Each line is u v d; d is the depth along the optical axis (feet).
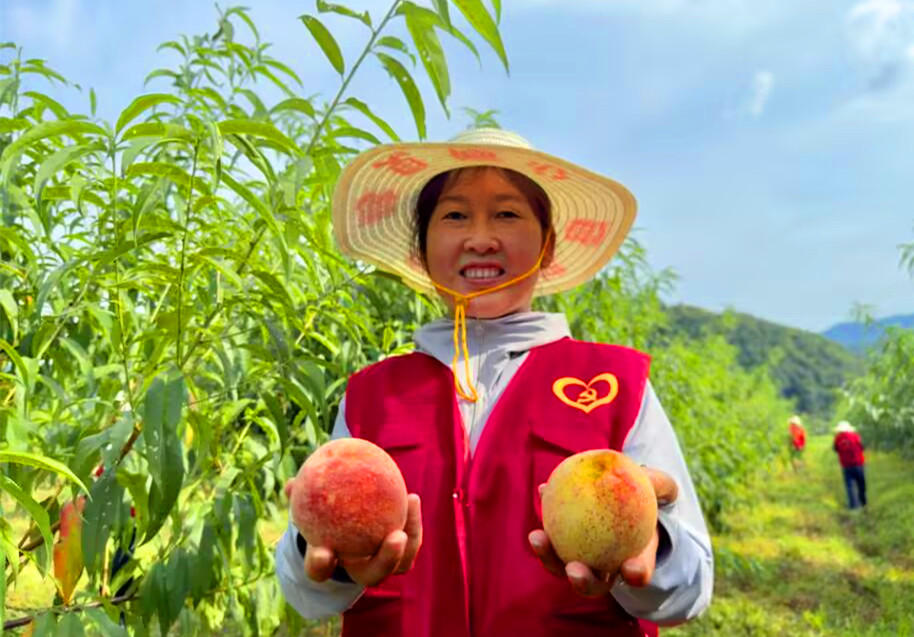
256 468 5.83
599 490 2.78
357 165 4.84
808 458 60.70
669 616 3.39
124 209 5.58
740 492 29.84
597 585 2.80
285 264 4.24
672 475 3.83
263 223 5.02
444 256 4.49
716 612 16.84
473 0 4.17
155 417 4.00
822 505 33.91
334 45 4.94
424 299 6.28
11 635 5.32
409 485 3.89
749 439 33.50
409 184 5.11
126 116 3.95
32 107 5.68
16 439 4.37
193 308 5.19
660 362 19.49
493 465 3.80
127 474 4.33
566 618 3.50
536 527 3.64
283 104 5.44
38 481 5.21
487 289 4.34
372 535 2.84
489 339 4.42
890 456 46.65
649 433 3.90
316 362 5.08
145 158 4.96
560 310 11.88
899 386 31.58
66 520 4.83
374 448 3.08
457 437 3.98
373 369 4.57
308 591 3.67
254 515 5.50
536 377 4.08
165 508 3.93
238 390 6.24
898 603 17.99
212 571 5.75
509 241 4.42
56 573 4.83
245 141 4.21
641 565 2.78
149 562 5.81
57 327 5.29
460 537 3.70
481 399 4.19
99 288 6.28
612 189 4.98
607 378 4.00
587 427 3.82
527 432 3.85
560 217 5.38
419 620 3.62
